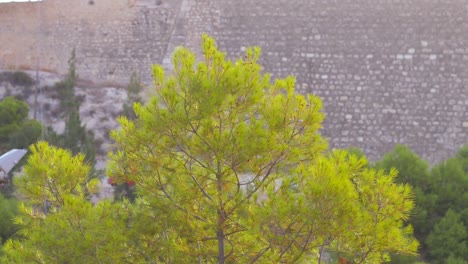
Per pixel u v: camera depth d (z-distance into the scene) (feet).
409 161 115.65
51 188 67.31
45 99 156.15
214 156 61.82
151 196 65.00
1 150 143.43
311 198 58.18
